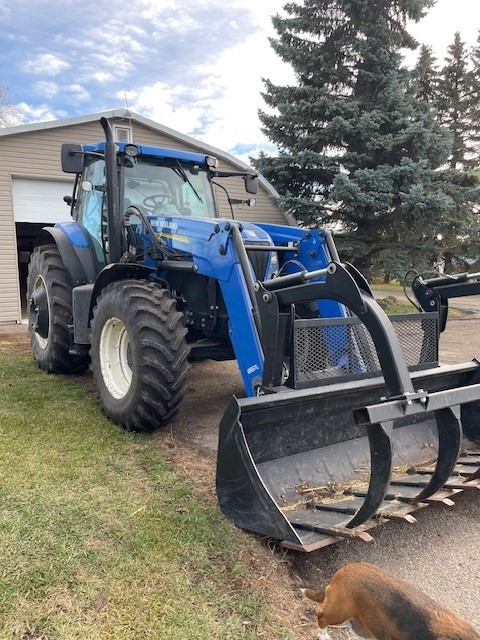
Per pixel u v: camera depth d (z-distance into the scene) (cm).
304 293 291
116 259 458
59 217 1070
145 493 310
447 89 2400
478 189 1251
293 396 291
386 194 1169
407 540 298
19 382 550
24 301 1383
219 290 431
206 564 250
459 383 379
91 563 241
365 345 341
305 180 1338
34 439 383
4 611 209
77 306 484
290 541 247
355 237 1280
